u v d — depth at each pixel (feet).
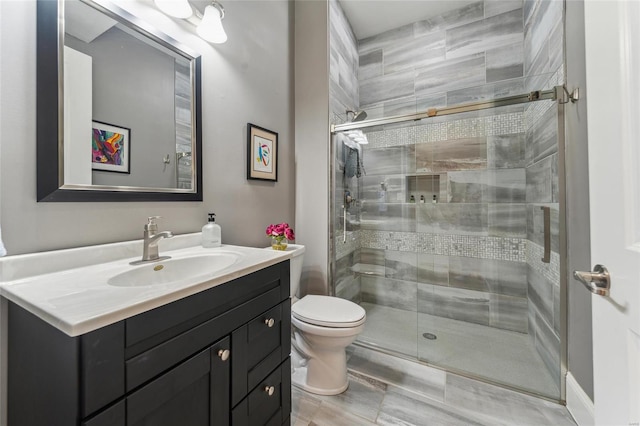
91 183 2.95
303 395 4.65
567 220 4.58
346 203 7.75
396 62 8.57
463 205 7.42
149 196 3.51
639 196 1.61
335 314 4.65
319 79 6.69
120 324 1.73
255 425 2.99
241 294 2.81
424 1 7.48
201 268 3.53
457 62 7.75
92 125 2.96
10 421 2.26
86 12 2.91
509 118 6.75
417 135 7.88
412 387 4.84
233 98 4.96
